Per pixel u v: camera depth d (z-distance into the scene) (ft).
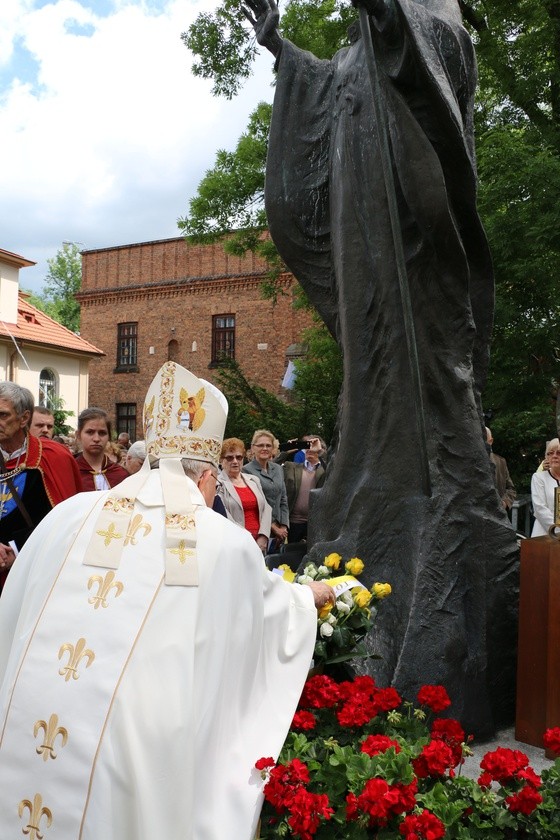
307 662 7.85
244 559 7.15
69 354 92.89
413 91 10.49
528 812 7.05
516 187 33.22
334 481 11.84
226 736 6.94
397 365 11.27
